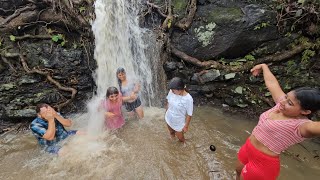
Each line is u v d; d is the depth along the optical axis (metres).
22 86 5.28
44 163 4.02
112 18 5.68
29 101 5.13
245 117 5.21
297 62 5.68
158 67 5.86
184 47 5.90
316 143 4.50
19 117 4.96
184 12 6.08
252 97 5.49
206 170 3.89
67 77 5.49
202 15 5.96
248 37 5.66
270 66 5.73
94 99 5.60
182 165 3.99
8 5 5.72
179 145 4.40
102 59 5.71
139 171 3.87
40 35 5.60
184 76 5.86
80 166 3.94
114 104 4.58
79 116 5.23
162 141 4.48
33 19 5.62
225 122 5.07
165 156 4.16
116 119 4.70
